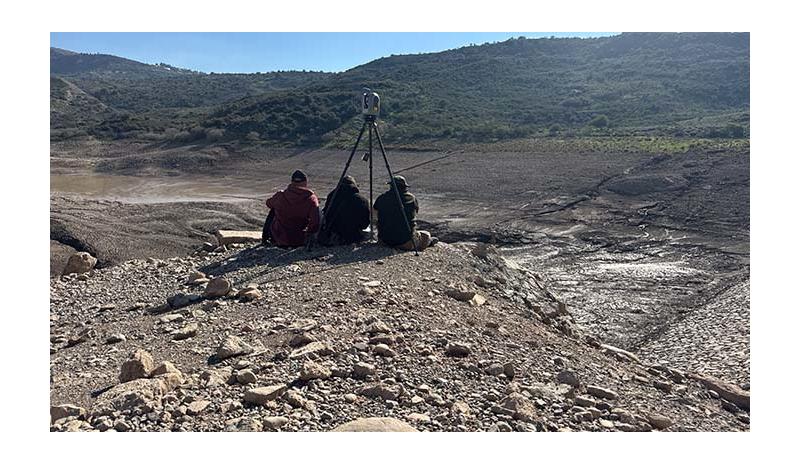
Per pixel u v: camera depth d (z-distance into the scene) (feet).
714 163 107.34
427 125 183.52
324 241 32.17
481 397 16.93
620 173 109.91
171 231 87.20
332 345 19.01
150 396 15.15
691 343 37.40
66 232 80.33
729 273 57.67
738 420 19.86
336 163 152.15
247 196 122.21
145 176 155.84
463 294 26.27
